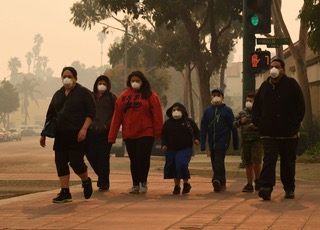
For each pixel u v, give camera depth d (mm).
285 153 18141
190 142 20266
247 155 20609
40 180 27922
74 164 17703
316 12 39031
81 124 17734
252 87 28781
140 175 20250
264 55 28422
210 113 21156
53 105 17891
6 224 13789
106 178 21281
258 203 16984
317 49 39781
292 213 14828
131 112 20266
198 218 14258
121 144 57156
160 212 15352
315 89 66188
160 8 63250
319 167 35688
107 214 15125
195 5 65250
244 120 20516
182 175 19969
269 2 28625
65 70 17750
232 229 12750
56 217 14750
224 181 20859
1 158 53719
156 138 20422
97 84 21734
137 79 20328
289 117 17844
